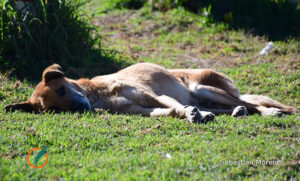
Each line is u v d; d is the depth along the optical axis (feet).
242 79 76.18
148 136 42.55
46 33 77.25
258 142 40.70
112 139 41.91
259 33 107.55
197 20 116.06
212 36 105.29
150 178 31.76
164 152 38.29
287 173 33.68
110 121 47.96
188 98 61.82
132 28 114.01
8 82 67.51
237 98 60.44
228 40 102.58
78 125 46.06
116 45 97.30
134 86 54.70
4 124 46.21
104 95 55.88
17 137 41.29
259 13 113.60
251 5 117.60
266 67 81.82
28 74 72.43
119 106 54.65
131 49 93.66
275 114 54.19
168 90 58.90
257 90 70.69
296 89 69.62
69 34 79.77
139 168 34.09
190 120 47.29
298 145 40.42
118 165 34.53
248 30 107.45
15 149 38.96
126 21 119.75
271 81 73.51
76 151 38.83
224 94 60.64
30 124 46.60
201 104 62.64
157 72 59.31
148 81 57.93
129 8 130.72
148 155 37.01
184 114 48.96
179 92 59.98
